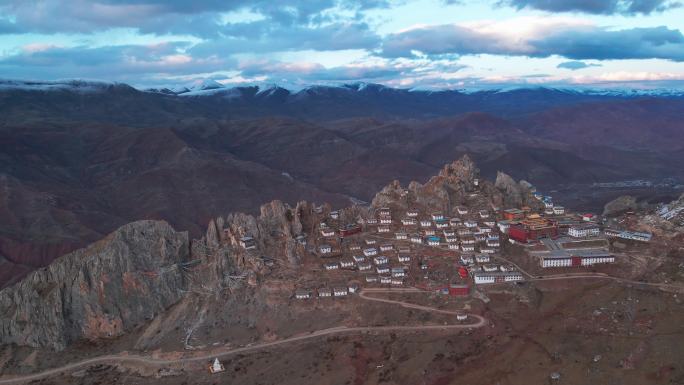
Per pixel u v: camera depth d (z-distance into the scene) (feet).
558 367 622.95
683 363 592.19
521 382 609.83
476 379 627.46
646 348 627.46
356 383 654.53
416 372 654.12
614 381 587.27
